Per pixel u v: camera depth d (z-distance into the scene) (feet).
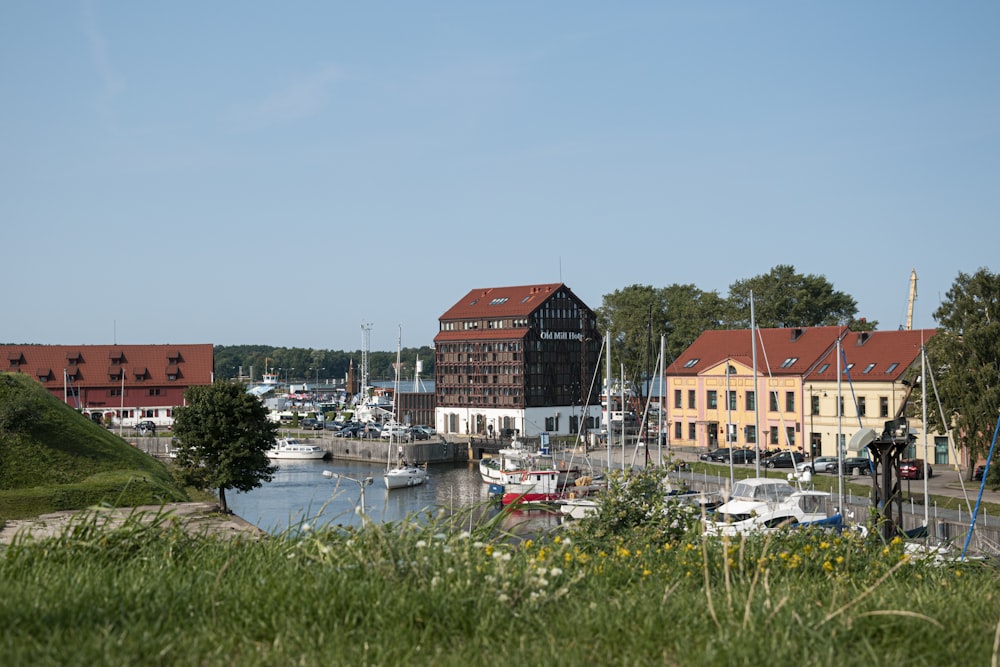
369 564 32.30
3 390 198.49
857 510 150.71
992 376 182.29
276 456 363.76
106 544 36.83
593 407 428.15
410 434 371.15
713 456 258.78
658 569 37.93
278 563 33.94
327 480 294.87
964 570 42.32
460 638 27.53
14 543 36.32
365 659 25.03
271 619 28.04
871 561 40.83
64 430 193.88
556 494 219.20
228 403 207.31
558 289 423.64
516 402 412.16
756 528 46.78
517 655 25.71
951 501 160.97
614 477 52.39
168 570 33.50
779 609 29.22
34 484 171.63
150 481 166.40
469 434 428.97
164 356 451.12
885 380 255.29
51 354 440.04
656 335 427.74
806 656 25.50
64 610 27.81
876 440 59.52
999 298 194.59
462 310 445.78
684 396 310.65
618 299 465.47
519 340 410.11
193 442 205.05
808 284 402.31
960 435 193.77
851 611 29.66
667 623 28.78
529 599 30.27
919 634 28.12
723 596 32.30
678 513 49.60
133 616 27.73
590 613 29.55
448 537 36.47
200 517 43.98
